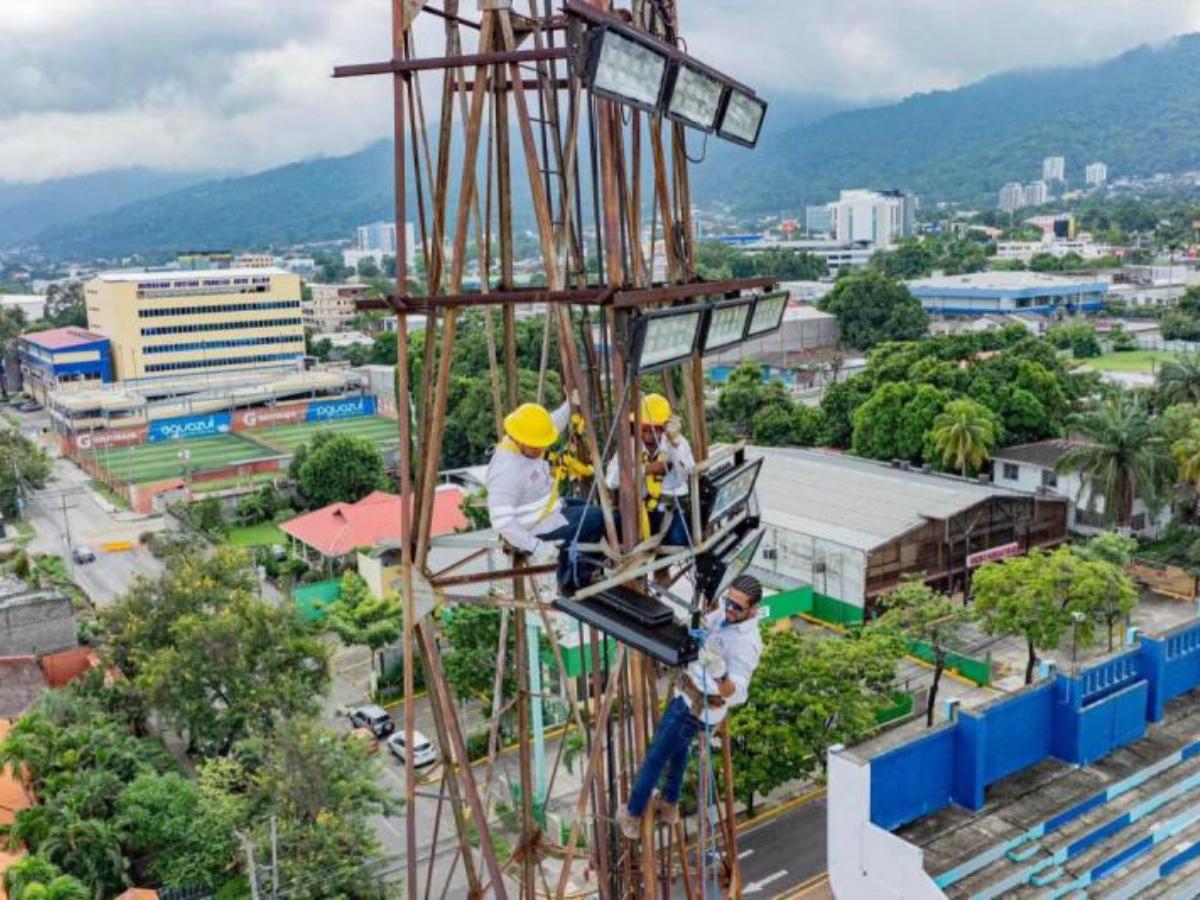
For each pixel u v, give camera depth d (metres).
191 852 34.50
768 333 14.21
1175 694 28.20
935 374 77.62
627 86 10.91
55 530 83.12
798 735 36.31
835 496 62.38
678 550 12.17
